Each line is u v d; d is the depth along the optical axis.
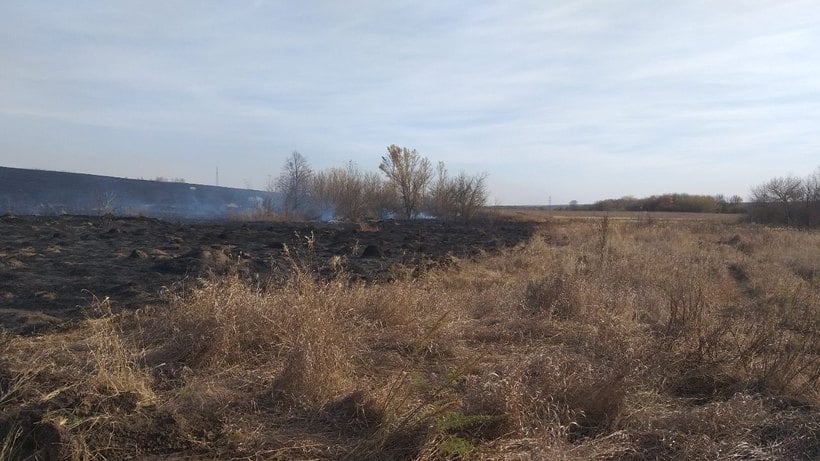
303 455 4.49
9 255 11.75
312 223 32.94
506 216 49.12
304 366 5.50
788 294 10.67
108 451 4.25
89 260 11.88
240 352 6.30
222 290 7.05
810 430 5.07
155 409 4.75
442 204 46.12
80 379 4.94
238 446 4.49
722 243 25.81
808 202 44.62
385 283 9.58
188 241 16.89
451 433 4.68
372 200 44.38
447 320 7.74
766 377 6.23
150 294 8.76
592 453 4.49
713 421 5.09
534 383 5.47
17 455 4.01
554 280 9.63
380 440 4.51
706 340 6.86
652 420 5.18
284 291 7.39
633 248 17.39
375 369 6.39
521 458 4.26
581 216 55.22
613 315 8.04
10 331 6.68
